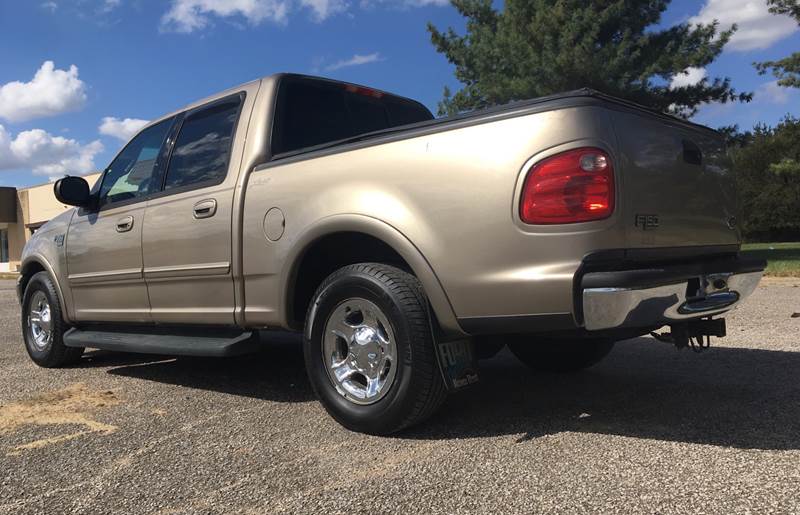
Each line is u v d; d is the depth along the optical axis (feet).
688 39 56.49
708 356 16.05
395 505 7.80
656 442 9.66
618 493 7.86
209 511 7.86
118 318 15.58
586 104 8.95
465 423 10.96
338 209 10.74
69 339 16.57
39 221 115.03
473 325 9.57
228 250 12.59
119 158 16.62
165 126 15.42
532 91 55.62
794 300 26.73
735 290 10.68
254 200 12.19
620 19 55.47
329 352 11.03
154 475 9.09
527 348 14.75
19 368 17.66
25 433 11.27
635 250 9.09
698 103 60.44
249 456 9.74
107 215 15.78
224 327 13.37
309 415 11.89
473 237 9.40
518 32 58.54
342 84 14.92
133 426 11.53
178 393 13.99
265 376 15.51
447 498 7.93
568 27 54.29
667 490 7.89
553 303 8.84
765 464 8.61
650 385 13.29
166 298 14.14
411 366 9.84
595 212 8.70
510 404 12.13
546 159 8.93
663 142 9.91
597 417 11.10
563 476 8.46
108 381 15.52
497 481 8.38
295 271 11.53
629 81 55.21
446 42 63.36
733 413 11.01
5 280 86.58
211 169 13.50
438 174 9.78
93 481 8.94
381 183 10.38
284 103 13.34
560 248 8.80
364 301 10.52
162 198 14.28
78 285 16.58
